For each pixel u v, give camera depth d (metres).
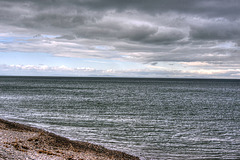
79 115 40.16
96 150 20.14
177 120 38.22
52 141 19.50
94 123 33.62
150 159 19.59
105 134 27.47
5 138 17.31
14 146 15.01
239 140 26.50
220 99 77.06
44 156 13.97
